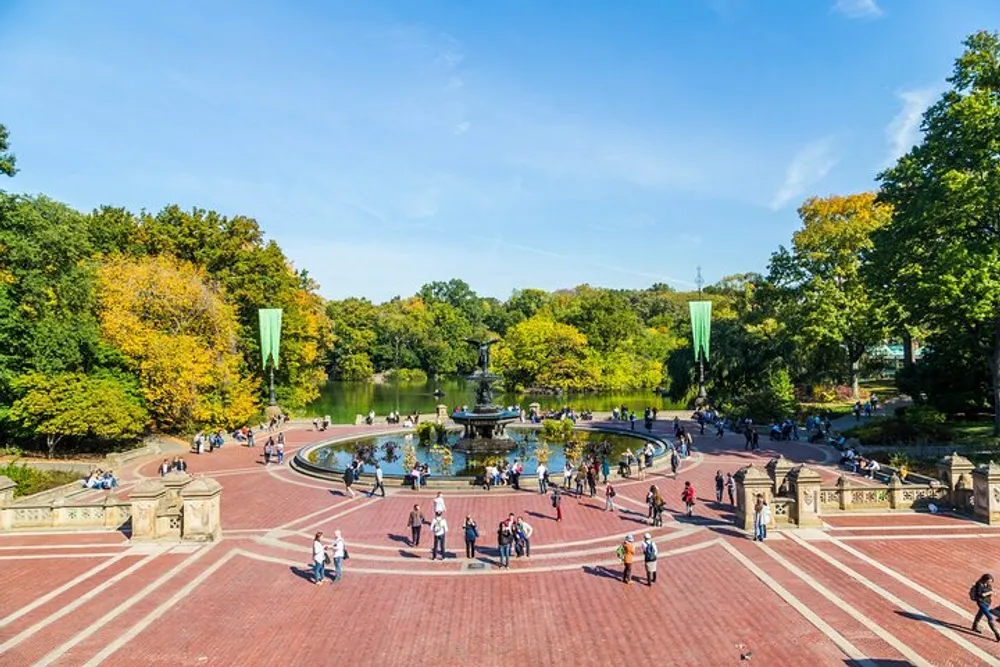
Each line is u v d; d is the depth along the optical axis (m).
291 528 27.42
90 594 20.06
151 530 25.42
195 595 20.02
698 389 69.31
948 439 43.88
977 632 16.56
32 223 41.62
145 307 54.16
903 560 22.14
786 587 19.88
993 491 26.33
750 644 16.25
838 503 28.42
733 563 22.19
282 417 61.69
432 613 18.67
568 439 50.88
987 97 37.06
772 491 29.02
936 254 39.44
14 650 16.38
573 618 18.16
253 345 66.25
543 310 131.50
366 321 138.38
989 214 38.34
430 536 26.33
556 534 26.23
